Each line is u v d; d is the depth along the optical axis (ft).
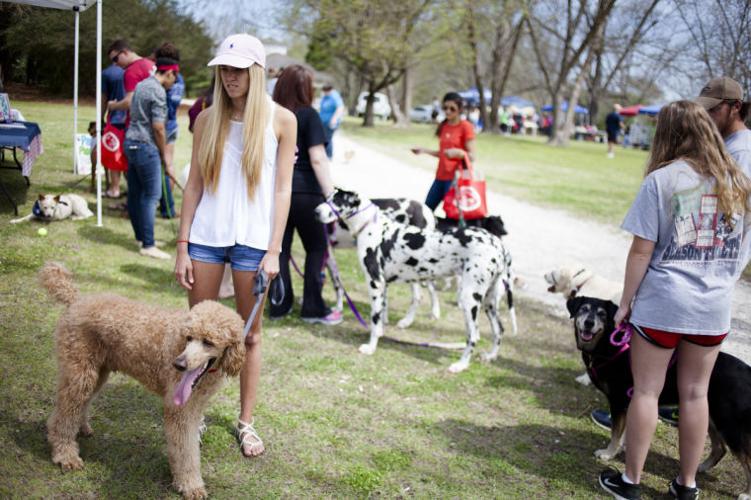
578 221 37.55
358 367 15.40
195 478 9.62
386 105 160.86
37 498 9.11
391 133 98.99
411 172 53.98
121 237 23.11
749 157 11.38
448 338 18.37
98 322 9.49
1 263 18.28
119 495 9.45
